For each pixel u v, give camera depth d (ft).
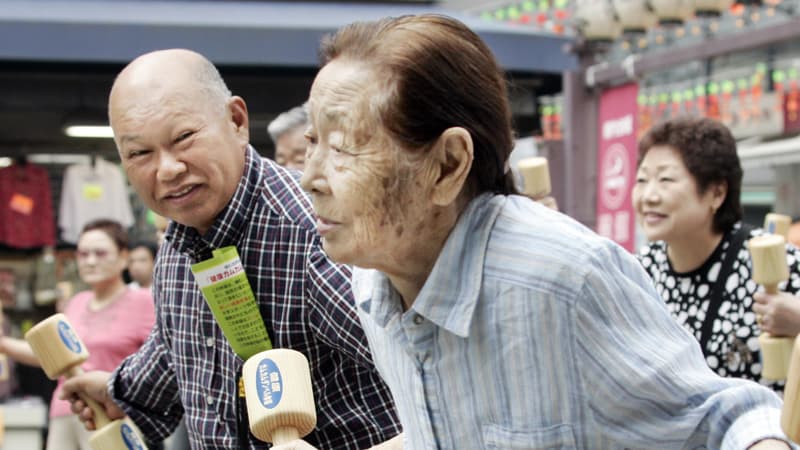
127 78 6.81
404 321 5.06
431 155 4.64
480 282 4.84
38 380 25.55
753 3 20.06
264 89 19.75
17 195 27.81
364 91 4.56
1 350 12.95
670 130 9.87
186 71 6.84
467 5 26.37
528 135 21.30
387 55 4.57
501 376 4.86
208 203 6.82
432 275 4.88
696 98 23.66
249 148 7.18
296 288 6.84
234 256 6.81
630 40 21.11
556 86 20.83
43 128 24.38
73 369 8.31
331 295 6.69
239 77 19.54
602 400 4.78
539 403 4.79
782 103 22.79
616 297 4.74
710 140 9.71
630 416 4.81
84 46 18.07
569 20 20.83
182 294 7.38
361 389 6.93
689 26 22.06
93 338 15.93
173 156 6.70
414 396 5.22
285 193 7.04
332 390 6.94
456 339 4.94
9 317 29.12
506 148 4.94
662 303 4.98
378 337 5.49
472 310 4.83
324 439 6.95
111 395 8.21
